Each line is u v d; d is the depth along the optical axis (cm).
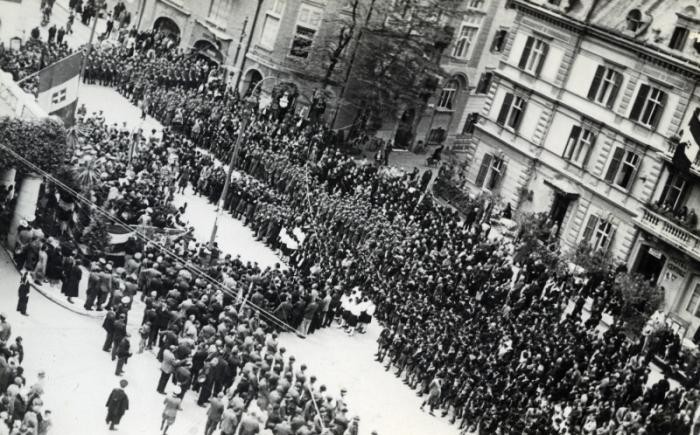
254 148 6619
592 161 6925
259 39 8062
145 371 3959
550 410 4428
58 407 3497
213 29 8256
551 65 7206
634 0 6800
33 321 4022
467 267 5681
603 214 6800
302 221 6012
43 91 5300
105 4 8500
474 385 4534
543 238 6825
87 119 5947
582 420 4438
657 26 6588
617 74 6788
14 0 7512
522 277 5859
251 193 6028
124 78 7238
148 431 3556
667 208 6353
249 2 8031
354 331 5134
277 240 5834
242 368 4019
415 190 6800
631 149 6675
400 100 8294
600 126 6869
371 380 4678
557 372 4734
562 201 7112
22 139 4459
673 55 6438
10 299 4131
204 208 6066
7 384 3353
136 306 4431
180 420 3703
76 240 4609
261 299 4622
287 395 3816
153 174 5688
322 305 4962
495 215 7262
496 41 9456
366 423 4244
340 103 8212
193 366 3869
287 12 7862
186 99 6975
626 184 6681
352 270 5566
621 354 5181
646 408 4553
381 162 8044
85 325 4153
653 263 6462
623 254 6612
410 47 8119
